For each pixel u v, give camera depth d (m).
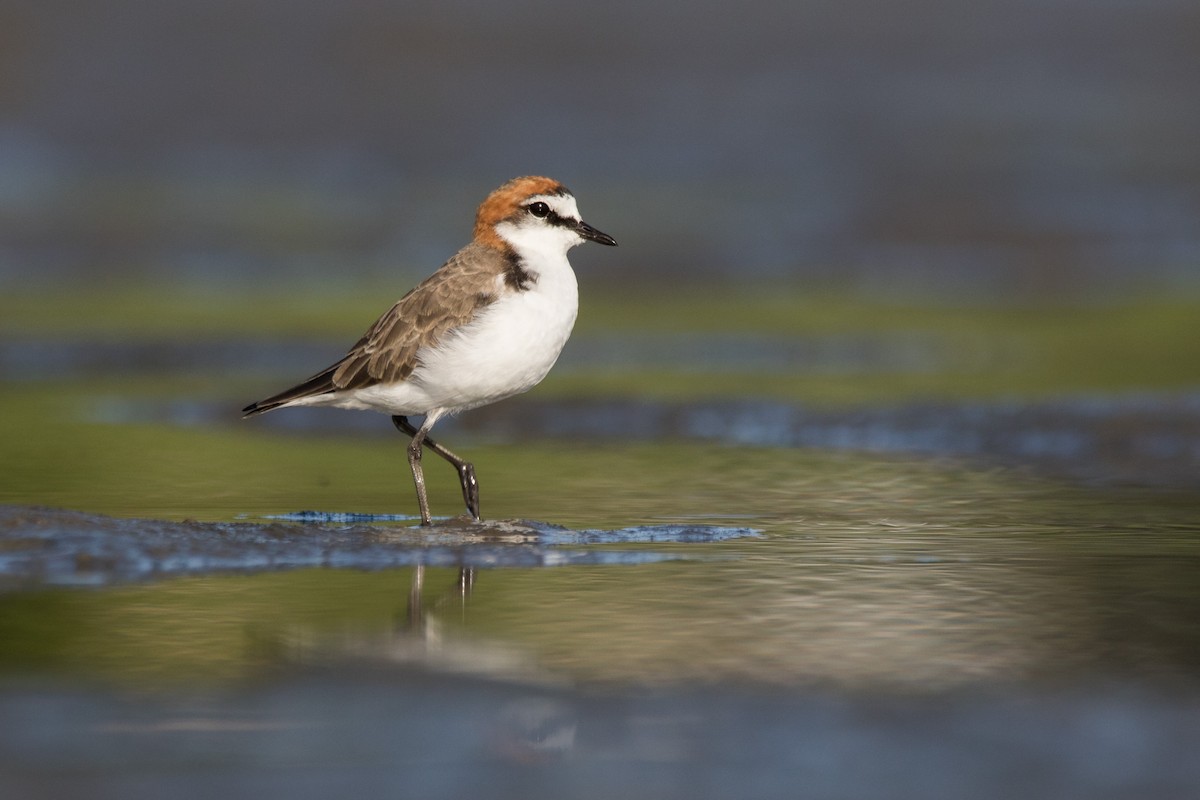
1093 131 38.59
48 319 23.36
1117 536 11.03
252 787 6.06
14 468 13.95
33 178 34.19
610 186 34.56
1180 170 35.12
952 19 46.56
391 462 14.73
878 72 43.06
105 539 10.23
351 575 9.75
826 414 16.98
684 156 36.84
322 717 6.88
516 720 6.82
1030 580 9.61
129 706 7.03
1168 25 46.53
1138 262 28.19
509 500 12.62
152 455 14.87
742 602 9.02
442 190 34.44
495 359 11.24
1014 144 37.59
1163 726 6.73
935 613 8.74
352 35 42.91
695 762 6.31
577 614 8.73
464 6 45.09
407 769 6.25
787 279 27.20
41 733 6.66
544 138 38.09
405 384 11.33
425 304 11.28
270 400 11.55
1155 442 15.42
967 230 30.72
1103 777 6.12
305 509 12.14
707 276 27.45
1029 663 7.73
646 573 9.83
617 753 6.41
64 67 39.78
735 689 7.28
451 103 39.88
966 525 11.48
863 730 6.68
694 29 44.91
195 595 9.15
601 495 12.87
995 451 15.20
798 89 41.84
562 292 11.51
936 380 19.08
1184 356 20.55
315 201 33.34
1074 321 23.61
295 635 8.27
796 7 46.69
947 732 6.64
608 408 17.56
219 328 22.80
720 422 16.86
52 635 8.22
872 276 27.45
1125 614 8.73
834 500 12.59
